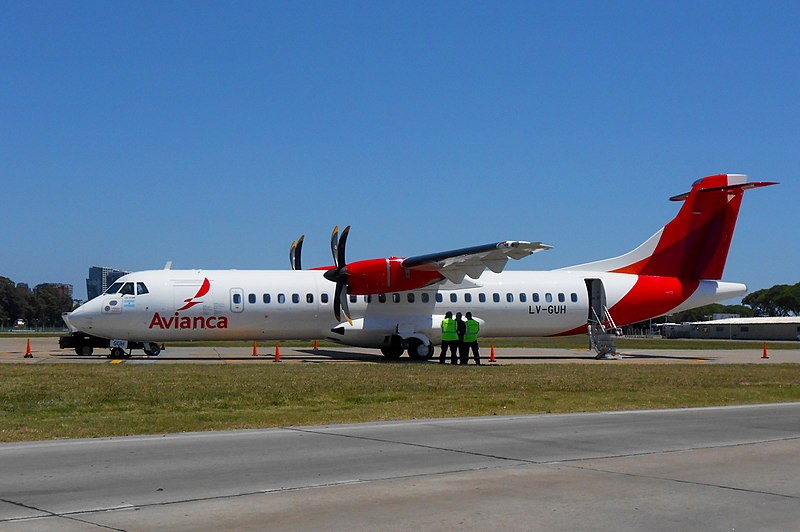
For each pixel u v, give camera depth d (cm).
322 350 3959
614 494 818
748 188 3559
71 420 1358
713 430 1288
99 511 734
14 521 696
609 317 3512
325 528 685
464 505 768
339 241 3053
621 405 1680
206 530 675
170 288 3062
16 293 15275
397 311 3234
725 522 715
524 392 1891
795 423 1384
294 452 1052
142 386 1881
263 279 3167
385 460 999
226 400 1666
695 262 3647
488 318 3356
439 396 1792
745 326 8956
